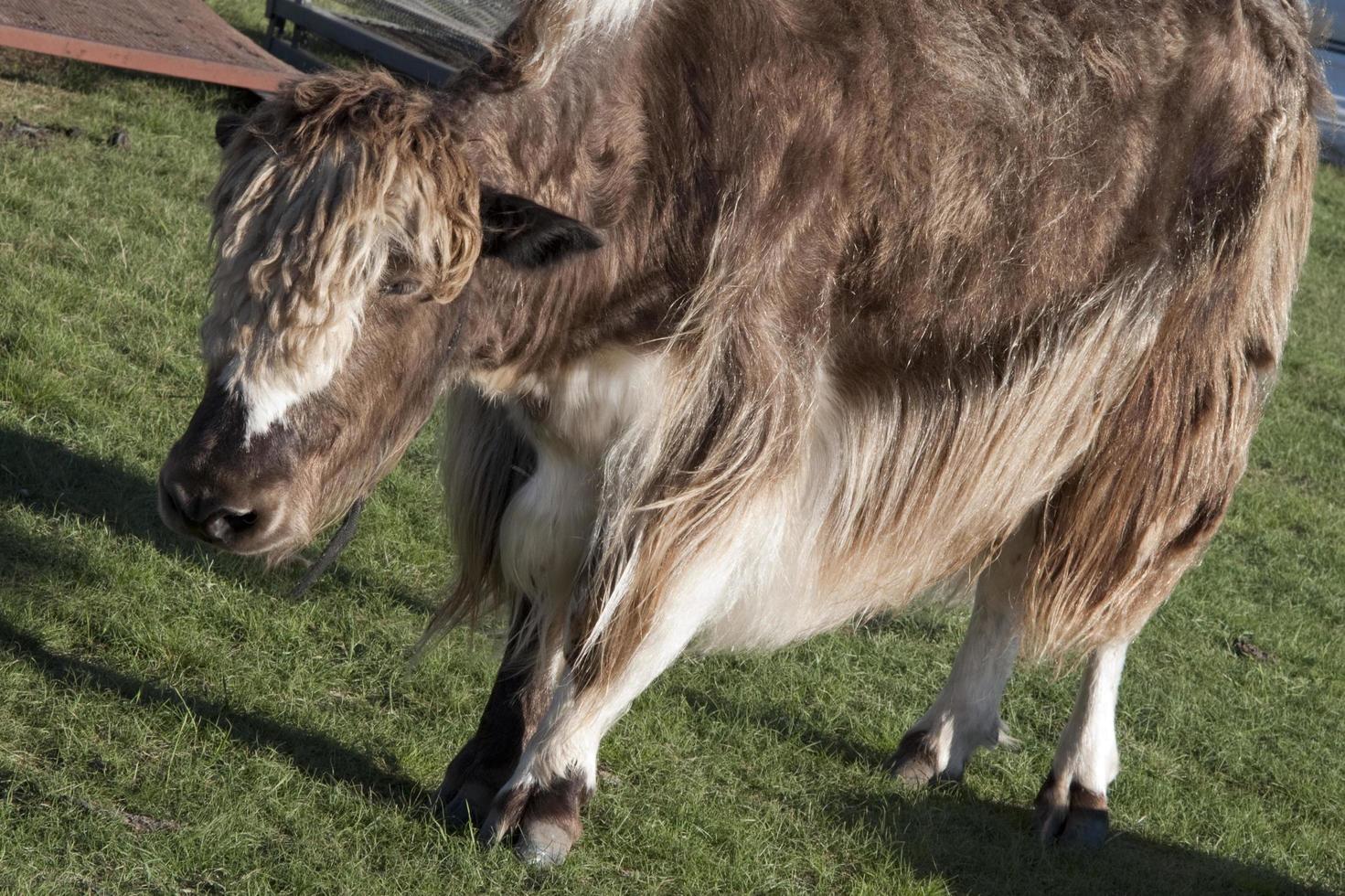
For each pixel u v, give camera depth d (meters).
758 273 3.55
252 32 12.43
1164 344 4.16
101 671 3.93
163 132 8.96
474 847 3.58
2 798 3.28
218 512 2.97
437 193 3.04
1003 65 3.89
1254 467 9.15
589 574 3.69
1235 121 4.17
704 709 4.75
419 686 4.40
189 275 6.93
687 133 3.50
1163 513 4.32
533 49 3.35
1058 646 4.45
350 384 3.06
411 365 3.20
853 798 4.46
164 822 3.38
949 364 3.96
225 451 2.95
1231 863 4.65
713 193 3.50
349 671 4.37
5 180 7.35
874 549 4.07
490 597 4.12
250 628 4.39
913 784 4.64
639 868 3.79
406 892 3.36
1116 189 4.01
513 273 3.35
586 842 3.81
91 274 6.59
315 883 3.28
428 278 3.05
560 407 3.64
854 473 3.95
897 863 4.11
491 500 4.00
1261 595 7.25
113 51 8.88
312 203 2.94
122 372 5.81
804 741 4.80
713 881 3.80
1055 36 3.99
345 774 3.79
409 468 5.95
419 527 5.53
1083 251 4.00
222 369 2.99
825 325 3.74
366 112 3.06
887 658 5.62
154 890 3.13
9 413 5.23
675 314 3.55
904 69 3.74
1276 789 5.37
